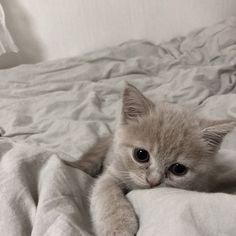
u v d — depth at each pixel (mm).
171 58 319
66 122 232
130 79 289
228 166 172
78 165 183
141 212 129
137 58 313
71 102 259
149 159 155
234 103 230
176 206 113
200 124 160
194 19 364
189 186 155
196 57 309
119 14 351
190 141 153
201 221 106
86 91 274
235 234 101
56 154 172
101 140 204
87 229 135
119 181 161
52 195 140
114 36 360
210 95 257
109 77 301
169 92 261
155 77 292
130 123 163
